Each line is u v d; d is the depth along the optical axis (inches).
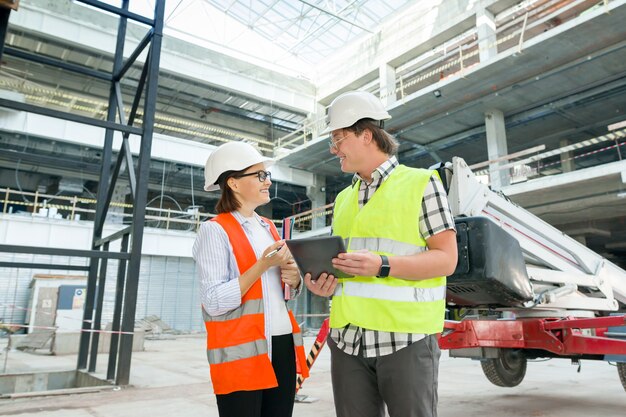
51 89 778.2
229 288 59.6
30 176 851.4
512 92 600.1
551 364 302.8
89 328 283.4
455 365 305.7
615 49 498.9
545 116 667.4
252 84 848.9
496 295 131.9
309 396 196.4
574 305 173.2
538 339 163.3
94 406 179.0
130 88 821.2
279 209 1111.0
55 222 645.9
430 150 798.5
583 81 568.4
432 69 783.7
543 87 586.6
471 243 124.3
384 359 56.5
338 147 64.6
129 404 182.4
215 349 61.0
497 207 165.3
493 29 657.6
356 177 71.1
